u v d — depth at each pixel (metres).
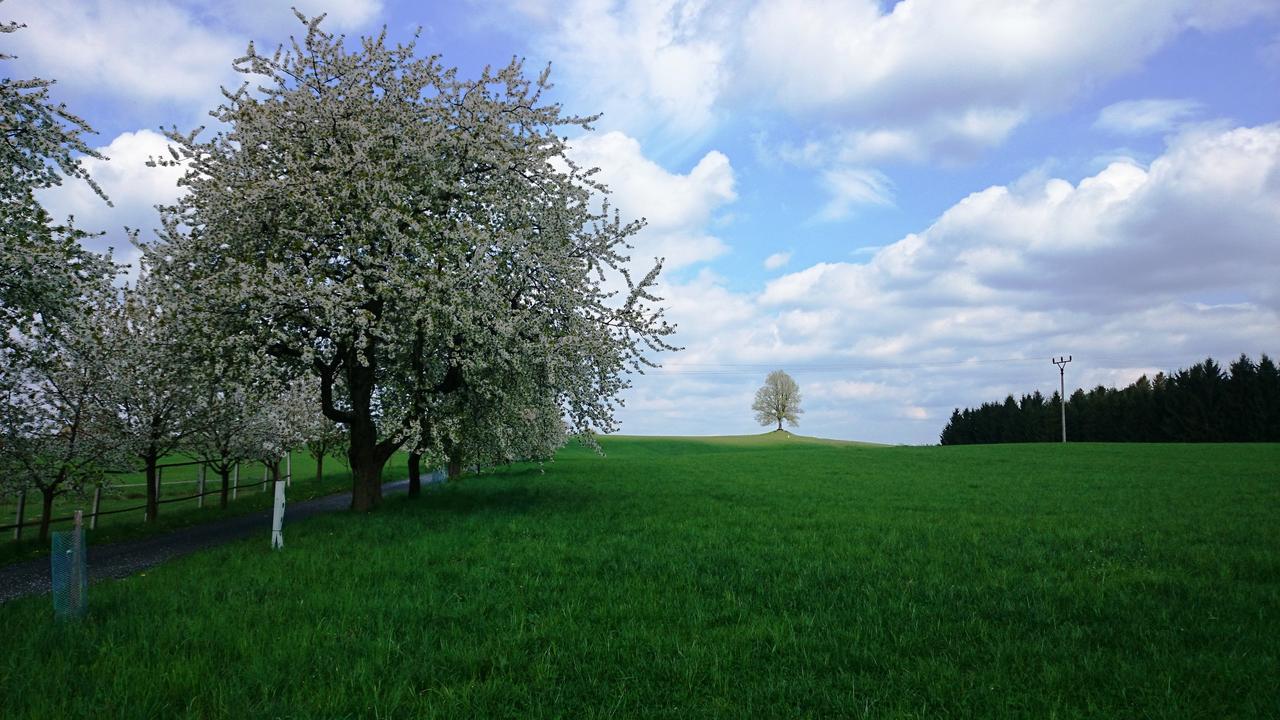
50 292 13.87
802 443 122.44
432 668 6.88
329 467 59.06
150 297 20.62
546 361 18.78
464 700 6.08
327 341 19.38
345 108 18.92
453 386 20.62
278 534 13.95
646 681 6.61
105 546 17.67
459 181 19.86
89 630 8.20
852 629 8.11
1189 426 84.31
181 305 17.00
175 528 21.58
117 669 6.87
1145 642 7.57
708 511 20.06
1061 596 9.62
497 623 8.45
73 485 18.78
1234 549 13.10
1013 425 111.69
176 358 18.42
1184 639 7.73
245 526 21.27
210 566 12.21
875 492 26.44
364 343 17.14
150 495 23.34
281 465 48.41
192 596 9.86
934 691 6.28
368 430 20.84
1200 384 85.50
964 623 8.32
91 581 12.52
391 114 19.30
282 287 16.31
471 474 42.12
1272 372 80.75
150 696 6.22
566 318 20.19
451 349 19.28
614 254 21.53
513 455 22.97
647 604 9.18
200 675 6.73
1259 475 31.22
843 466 44.16
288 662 7.08
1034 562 12.12
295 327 18.73
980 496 24.56
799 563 11.96
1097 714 5.86
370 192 18.00
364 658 7.14
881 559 12.27
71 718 5.84
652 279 20.86
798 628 8.28
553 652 7.44
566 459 60.81
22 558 16.56
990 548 13.44
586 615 8.82
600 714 5.93
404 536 15.27
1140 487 26.81
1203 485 27.16
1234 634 7.80
